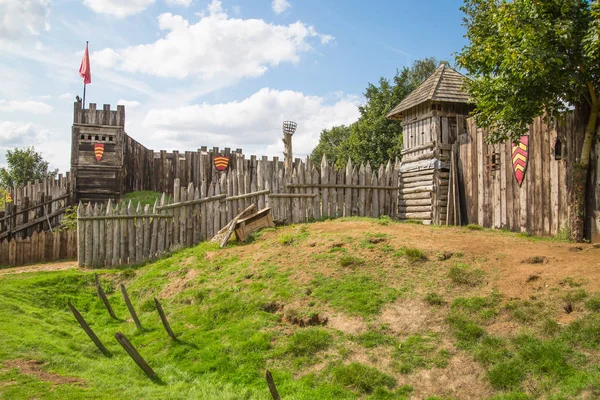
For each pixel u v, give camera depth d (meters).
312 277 8.67
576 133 10.52
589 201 10.10
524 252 8.38
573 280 6.78
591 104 9.73
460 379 5.58
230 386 6.02
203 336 7.62
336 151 46.94
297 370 6.25
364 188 16.14
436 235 10.54
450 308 6.96
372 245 9.64
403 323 6.83
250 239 12.09
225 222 14.21
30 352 6.92
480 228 12.27
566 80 8.99
